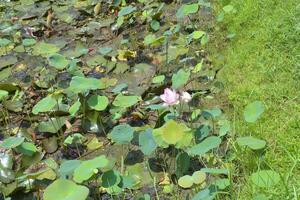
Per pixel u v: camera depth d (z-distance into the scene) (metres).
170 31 3.16
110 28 3.61
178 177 2.28
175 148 2.42
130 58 3.25
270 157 2.28
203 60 3.06
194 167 2.35
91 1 3.96
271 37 2.97
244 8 3.30
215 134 2.48
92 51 3.40
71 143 2.62
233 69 2.89
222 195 2.13
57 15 3.85
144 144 2.27
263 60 2.87
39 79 3.16
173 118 2.48
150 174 2.35
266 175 2.07
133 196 2.27
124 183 2.14
